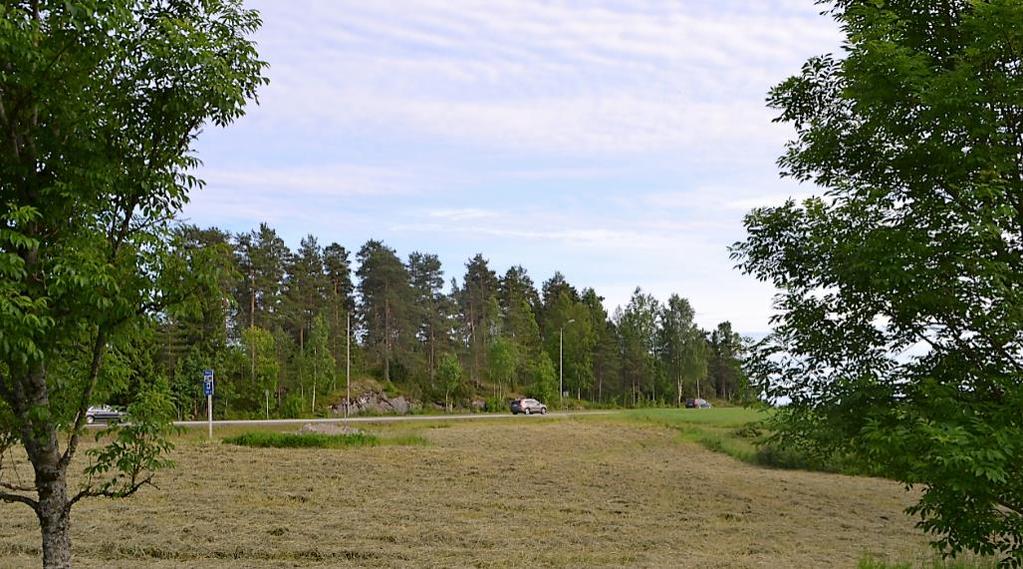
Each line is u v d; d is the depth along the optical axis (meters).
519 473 20.33
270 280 56.84
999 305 5.45
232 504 14.04
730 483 20.66
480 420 44.84
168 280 5.16
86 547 10.04
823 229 6.78
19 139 4.80
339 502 14.71
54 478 4.82
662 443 34.47
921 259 5.55
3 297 3.96
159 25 4.99
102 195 5.04
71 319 4.80
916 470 5.14
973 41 5.77
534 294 94.50
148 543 10.37
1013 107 5.59
